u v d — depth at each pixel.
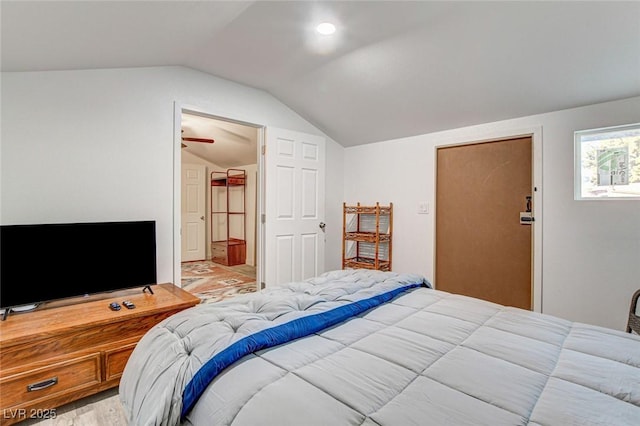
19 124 2.01
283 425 0.75
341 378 0.93
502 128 2.95
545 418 0.77
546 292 2.72
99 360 1.79
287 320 1.29
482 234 3.11
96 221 2.30
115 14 1.54
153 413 0.90
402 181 3.68
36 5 1.28
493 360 1.06
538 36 2.03
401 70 2.62
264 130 3.38
